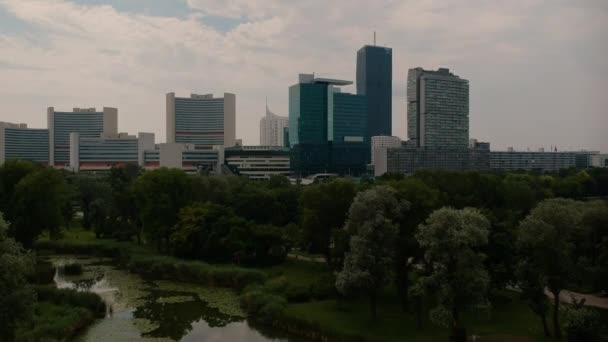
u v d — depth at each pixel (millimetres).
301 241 108125
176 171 136250
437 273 62219
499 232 77875
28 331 67000
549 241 62312
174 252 120875
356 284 69125
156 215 128375
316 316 75812
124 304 89875
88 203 168625
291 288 88562
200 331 76500
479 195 131375
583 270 73000
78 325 76062
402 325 71438
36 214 116688
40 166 131500
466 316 73500
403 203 76000
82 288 100312
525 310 76062
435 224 62031
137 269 114125
